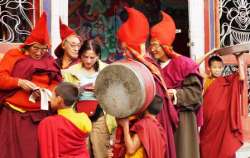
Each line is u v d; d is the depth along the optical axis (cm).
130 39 810
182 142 862
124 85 720
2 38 952
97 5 1525
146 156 712
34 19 974
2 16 949
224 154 944
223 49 969
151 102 736
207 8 1147
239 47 931
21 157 753
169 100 823
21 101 757
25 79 757
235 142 945
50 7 990
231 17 1172
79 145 704
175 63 867
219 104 962
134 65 734
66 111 699
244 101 1129
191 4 1137
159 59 879
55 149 677
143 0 1523
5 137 759
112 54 1521
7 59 763
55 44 989
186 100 855
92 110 819
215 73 992
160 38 862
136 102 710
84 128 702
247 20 1188
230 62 1122
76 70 827
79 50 827
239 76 954
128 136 715
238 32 1183
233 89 955
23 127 758
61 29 837
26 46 773
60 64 844
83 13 1512
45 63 777
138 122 724
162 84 816
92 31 1518
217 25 1151
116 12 1536
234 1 1176
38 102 761
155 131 728
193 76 866
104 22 1528
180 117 865
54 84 784
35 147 757
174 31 877
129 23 816
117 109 723
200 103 866
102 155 829
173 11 1466
